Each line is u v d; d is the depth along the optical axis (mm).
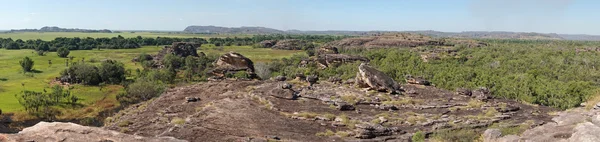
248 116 28703
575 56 113812
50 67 107625
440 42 183000
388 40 184750
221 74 72938
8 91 70938
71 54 144500
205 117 27781
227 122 26625
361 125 26891
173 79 83812
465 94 39344
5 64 111562
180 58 110500
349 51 157500
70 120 52969
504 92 53969
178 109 31922
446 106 34000
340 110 31922
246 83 44812
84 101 63625
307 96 36156
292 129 26500
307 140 23875
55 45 167625
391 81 40875
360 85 41250
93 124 51031
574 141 13453
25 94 61656
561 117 28359
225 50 174750
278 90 36281
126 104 62219
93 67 84938
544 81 62594
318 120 28812
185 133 23641
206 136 23266
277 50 178875
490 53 126125
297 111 31172
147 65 108625
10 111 54219
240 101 33531
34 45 168625
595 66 96188
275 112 30828
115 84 81188
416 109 33406
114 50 166750
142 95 65938
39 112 54500
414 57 104938
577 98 46656
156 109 33469
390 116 30375
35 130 11031
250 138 22938
